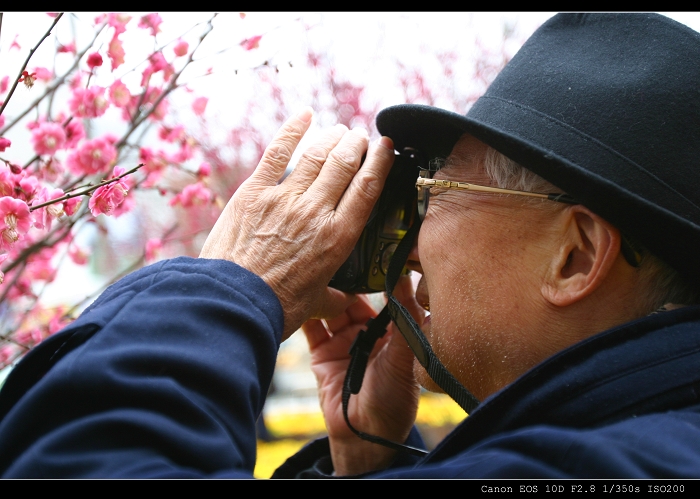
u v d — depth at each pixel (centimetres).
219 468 68
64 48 129
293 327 92
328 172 97
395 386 125
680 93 75
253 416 78
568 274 82
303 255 92
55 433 67
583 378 69
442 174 93
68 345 78
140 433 66
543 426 66
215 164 351
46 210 105
